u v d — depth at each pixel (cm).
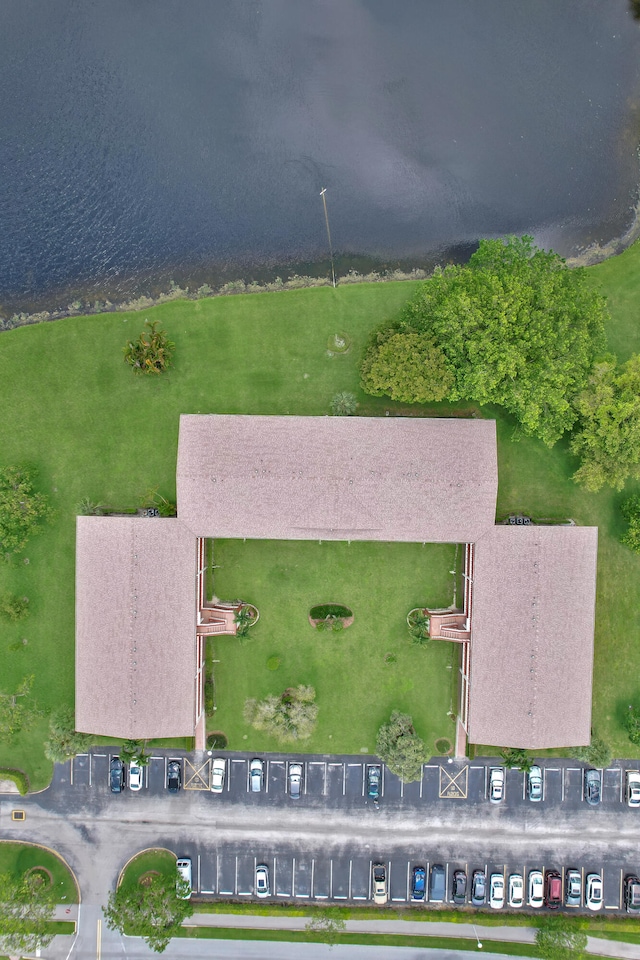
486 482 4291
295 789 4750
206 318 4762
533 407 4047
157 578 4391
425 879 4738
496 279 4019
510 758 4562
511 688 4400
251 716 4728
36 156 4847
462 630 4572
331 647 4784
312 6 4791
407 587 4756
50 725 4634
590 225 4859
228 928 4738
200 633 4534
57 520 4759
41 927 4362
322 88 4812
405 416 4709
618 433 4122
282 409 4741
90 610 4419
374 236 4834
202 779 4809
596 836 4778
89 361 4766
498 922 4700
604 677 4772
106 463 4759
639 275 4759
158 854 4794
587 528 4406
